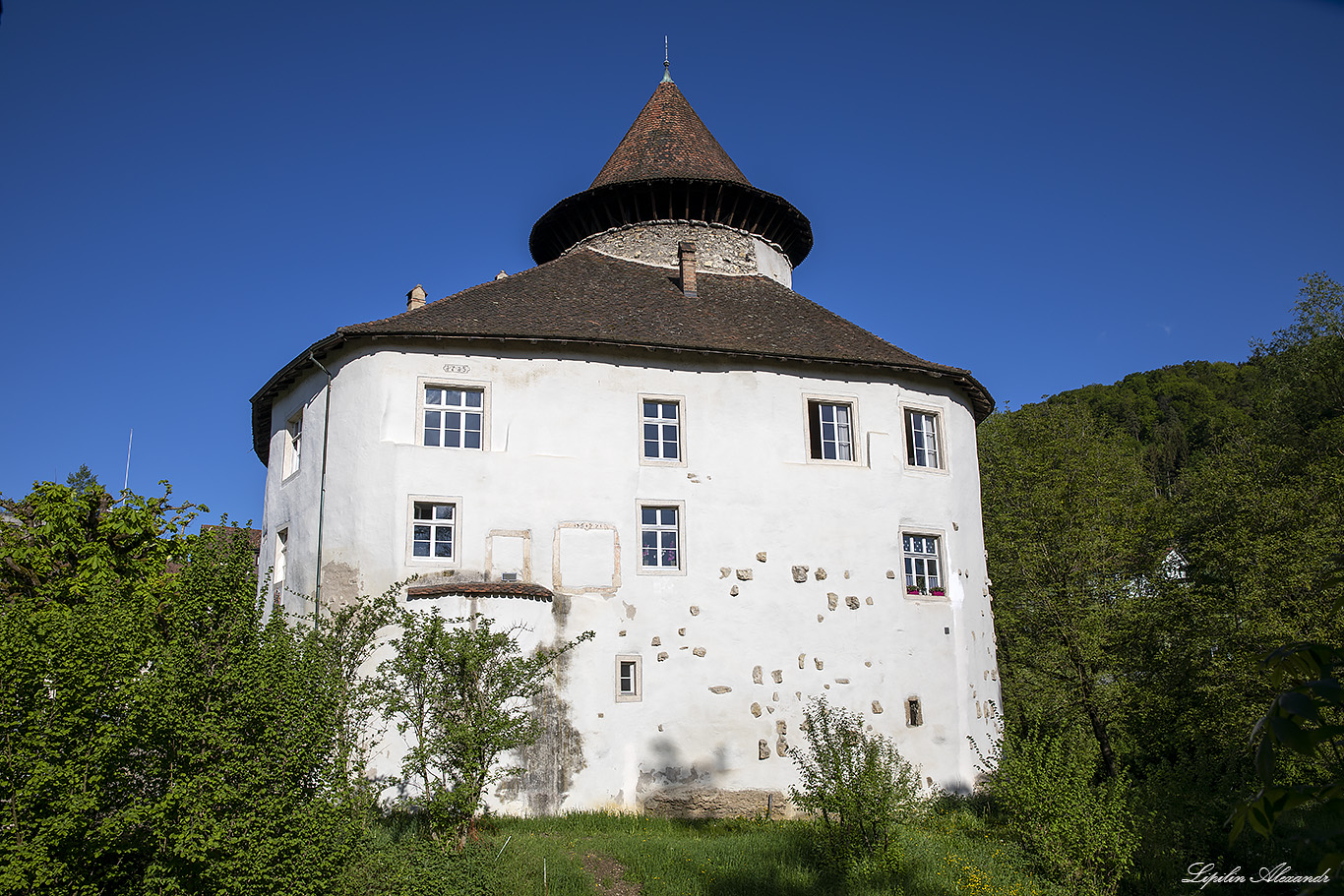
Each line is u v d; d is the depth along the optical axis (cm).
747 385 2177
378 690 1569
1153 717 2306
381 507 1919
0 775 968
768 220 2909
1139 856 1403
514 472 1991
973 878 1359
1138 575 2855
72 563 2005
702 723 1962
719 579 2050
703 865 1426
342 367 2031
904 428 2319
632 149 2977
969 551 2348
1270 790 322
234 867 992
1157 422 6519
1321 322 4056
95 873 1019
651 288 2523
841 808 1470
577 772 1855
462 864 1281
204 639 1074
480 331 2006
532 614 1875
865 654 2112
